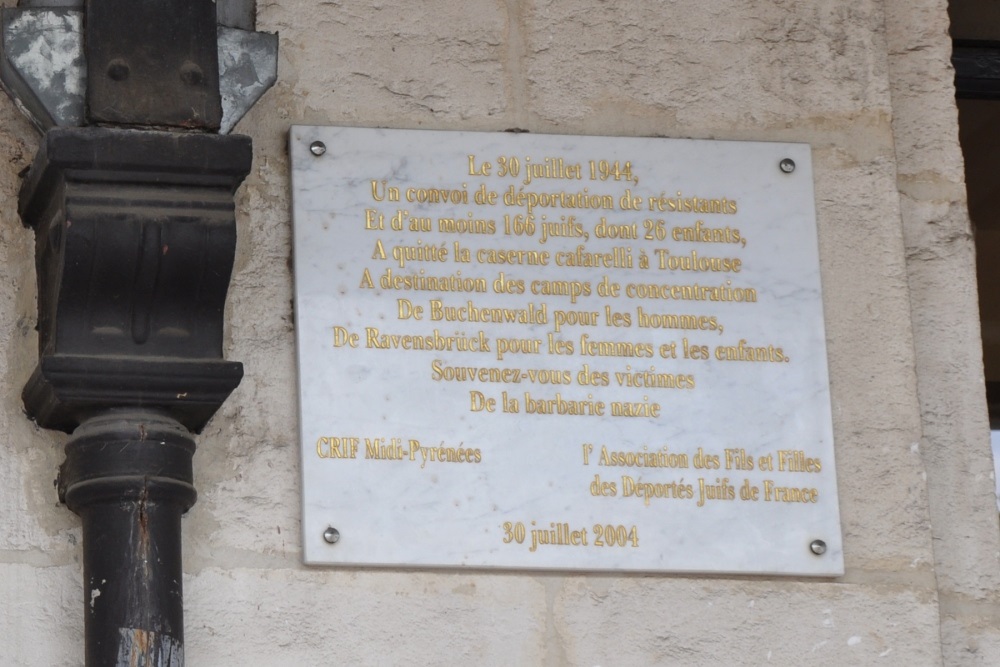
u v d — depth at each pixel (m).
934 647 4.06
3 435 3.80
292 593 3.82
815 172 4.35
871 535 4.12
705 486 4.04
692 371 4.11
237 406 3.92
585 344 4.08
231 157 3.71
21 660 3.66
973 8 5.34
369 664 3.81
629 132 4.29
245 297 3.99
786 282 4.24
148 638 3.57
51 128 3.72
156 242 3.67
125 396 3.68
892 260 4.32
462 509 3.92
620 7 4.39
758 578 4.04
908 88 4.60
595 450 4.02
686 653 3.95
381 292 4.02
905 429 4.20
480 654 3.87
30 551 3.74
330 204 4.07
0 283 3.89
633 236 4.19
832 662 4.01
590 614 3.94
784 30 4.45
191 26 3.80
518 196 4.16
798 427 4.13
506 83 4.27
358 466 3.90
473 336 4.03
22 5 3.86
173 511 3.70
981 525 4.30
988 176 5.45
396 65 4.23
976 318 4.44
